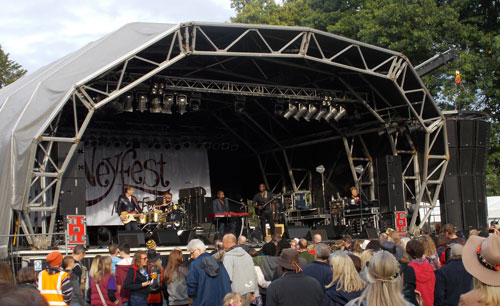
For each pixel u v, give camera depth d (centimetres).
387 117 2153
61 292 750
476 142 2161
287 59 1903
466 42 2991
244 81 2062
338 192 2339
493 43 2950
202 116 2416
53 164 1487
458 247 715
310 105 2025
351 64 1944
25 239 1502
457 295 698
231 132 2511
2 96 1881
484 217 2164
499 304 393
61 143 1495
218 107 2311
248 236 2027
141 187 2356
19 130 1491
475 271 401
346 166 2312
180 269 926
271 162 2589
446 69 3003
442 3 3159
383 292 445
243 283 860
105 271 902
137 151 2367
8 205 1480
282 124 2384
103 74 1558
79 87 1490
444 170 2120
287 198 2355
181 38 1603
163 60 1820
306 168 2466
